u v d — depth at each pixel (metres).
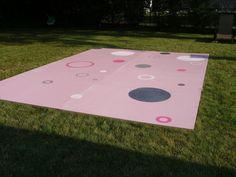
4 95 4.13
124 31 12.41
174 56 6.90
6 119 3.38
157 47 8.25
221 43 9.17
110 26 14.12
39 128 3.18
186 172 2.45
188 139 2.98
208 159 2.64
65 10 14.30
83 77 5.00
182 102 3.93
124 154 2.71
